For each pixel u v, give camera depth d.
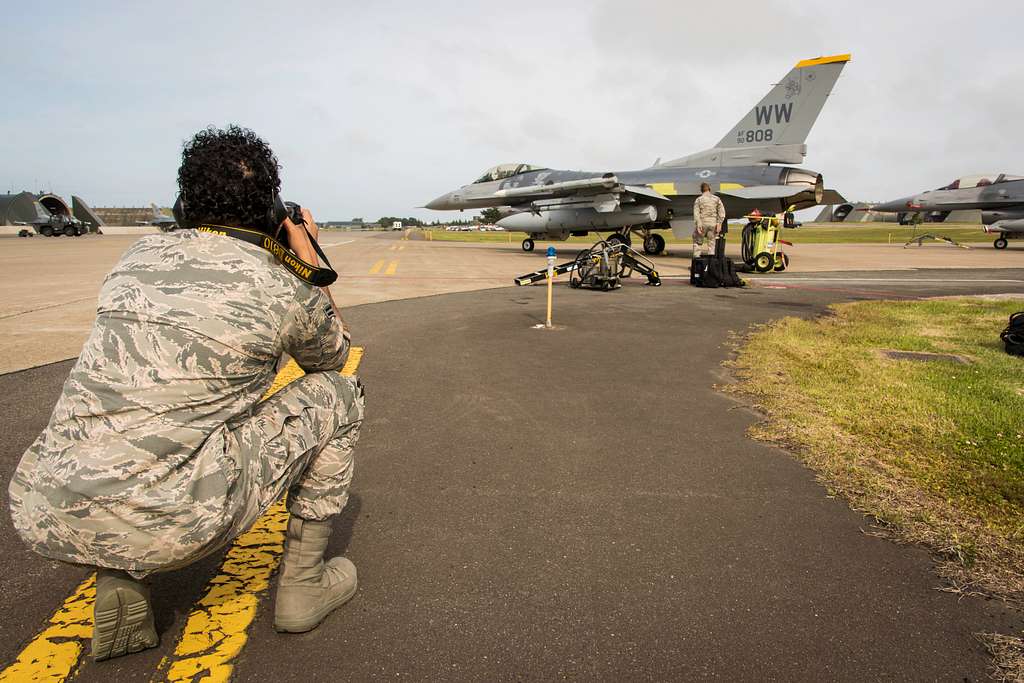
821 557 2.38
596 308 9.24
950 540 2.48
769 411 4.20
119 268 1.59
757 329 7.52
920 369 5.27
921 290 12.01
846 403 4.30
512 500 2.86
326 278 1.70
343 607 2.03
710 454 3.47
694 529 2.60
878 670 1.75
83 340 6.39
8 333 6.73
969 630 1.94
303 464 1.77
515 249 30.67
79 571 2.24
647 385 4.97
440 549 2.41
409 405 4.36
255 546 2.47
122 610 1.64
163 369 1.45
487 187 25.58
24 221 50.38
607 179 18.98
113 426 1.43
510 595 2.11
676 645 1.85
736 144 19.91
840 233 64.69
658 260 20.75
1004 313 8.66
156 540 1.44
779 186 18.25
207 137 1.66
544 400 4.53
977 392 4.53
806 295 11.07
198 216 1.65
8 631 1.87
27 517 1.46
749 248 16.27
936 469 3.15
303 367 1.91
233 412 1.58
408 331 7.25
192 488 1.45
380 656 1.78
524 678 1.69
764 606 2.06
